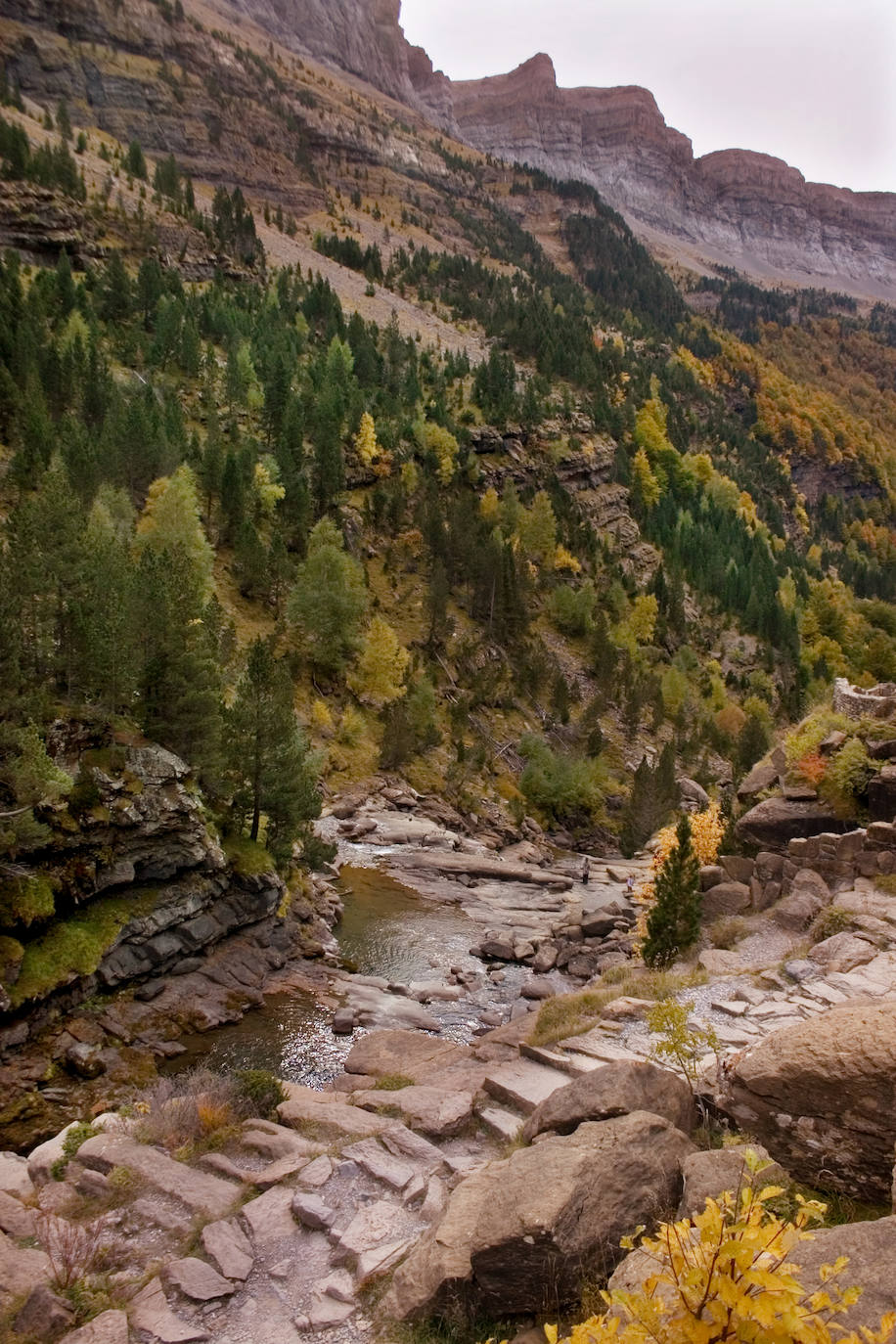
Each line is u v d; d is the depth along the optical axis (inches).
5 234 5979.3
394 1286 456.8
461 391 6786.4
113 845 1339.8
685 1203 430.6
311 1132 717.9
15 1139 999.6
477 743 3708.2
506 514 5654.5
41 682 1408.7
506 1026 1038.4
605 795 3858.3
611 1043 840.3
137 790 1382.9
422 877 2417.6
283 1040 1304.1
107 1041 1200.8
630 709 4485.7
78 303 5128.0
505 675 4456.2
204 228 7637.8
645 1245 253.9
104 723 1419.8
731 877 1386.6
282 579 3791.8
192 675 1574.8
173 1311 470.3
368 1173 605.9
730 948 1171.9
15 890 1191.6
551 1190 442.6
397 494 5083.7
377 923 1979.6
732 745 4566.9
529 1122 621.0
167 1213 582.6
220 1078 871.7
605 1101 560.1
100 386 4060.0
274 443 4923.7
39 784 1193.4
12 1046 1119.6
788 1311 211.6
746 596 6466.5
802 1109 508.4
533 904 2289.6
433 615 4276.6
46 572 1413.6
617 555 6299.2
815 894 1229.1
